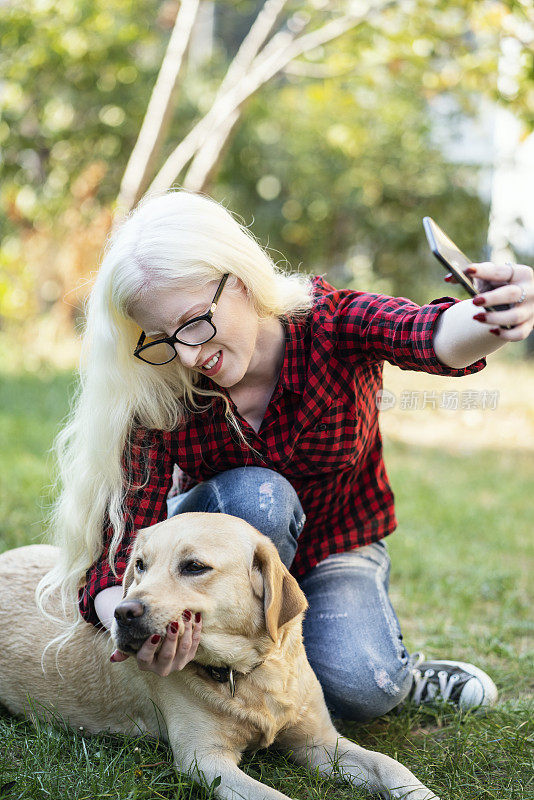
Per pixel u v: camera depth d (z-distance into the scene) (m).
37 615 2.95
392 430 10.20
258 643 2.46
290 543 2.82
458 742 2.67
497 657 3.61
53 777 2.34
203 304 2.44
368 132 13.71
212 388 2.74
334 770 2.47
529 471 8.30
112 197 13.08
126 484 2.78
